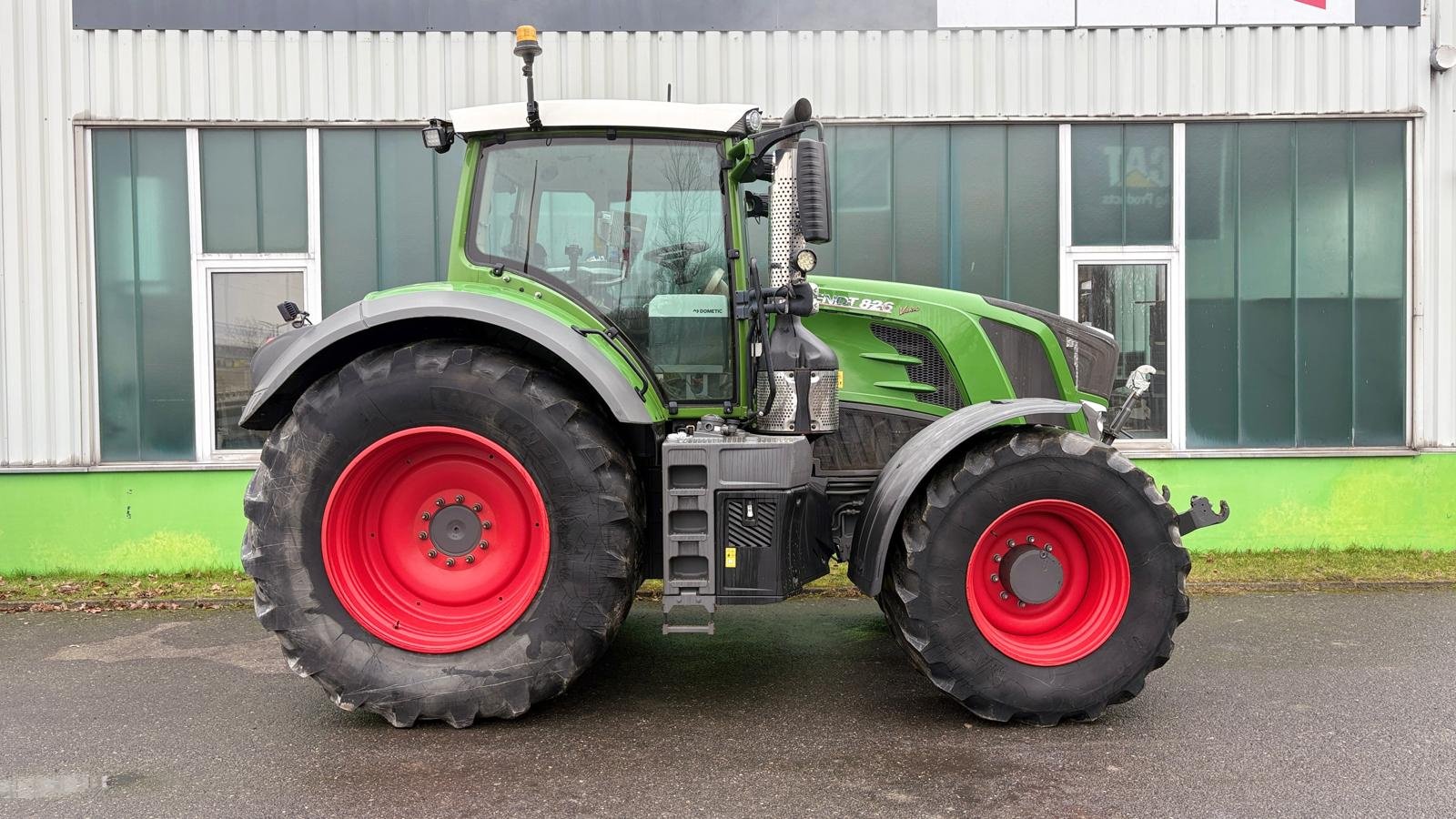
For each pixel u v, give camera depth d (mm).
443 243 6000
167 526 5902
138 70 5848
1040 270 6125
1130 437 6141
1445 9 6086
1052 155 6086
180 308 5945
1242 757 3059
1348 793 2783
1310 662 4078
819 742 3219
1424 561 5875
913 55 6016
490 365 3350
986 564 3455
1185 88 6062
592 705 3613
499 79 5980
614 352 3527
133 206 5906
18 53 5797
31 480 5848
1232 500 6129
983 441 3461
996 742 3215
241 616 5027
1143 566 3381
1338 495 6117
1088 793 2795
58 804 2768
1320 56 6062
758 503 3314
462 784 2887
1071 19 6016
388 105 5945
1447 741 3176
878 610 5160
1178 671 3975
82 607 5199
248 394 6004
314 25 5898
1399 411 6152
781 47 6012
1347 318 6152
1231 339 6156
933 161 6078
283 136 5938
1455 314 6137
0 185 5820
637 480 3469
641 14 5969
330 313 6004
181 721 3467
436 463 3486
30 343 5852
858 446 4176
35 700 3711
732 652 4348
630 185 3680
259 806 2740
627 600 3389
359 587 3426
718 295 3693
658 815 2654
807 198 3361
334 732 3346
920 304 4156
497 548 3512
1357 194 6133
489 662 3332
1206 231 6129
